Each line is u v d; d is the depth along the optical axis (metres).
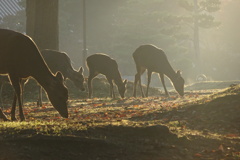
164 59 22.17
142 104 17.31
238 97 12.93
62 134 8.62
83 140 8.38
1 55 11.64
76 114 14.53
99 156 8.13
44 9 27.73
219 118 11.80
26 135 8.53
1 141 8.19
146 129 9.24
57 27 28.16
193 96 20.27
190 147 8.95
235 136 10.26
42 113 15.48
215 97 13.28
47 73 11.75
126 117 13.18
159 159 8.10
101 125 9.45
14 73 11.70
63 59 20.28
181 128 10.73
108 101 20.34
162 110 13.39
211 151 8.73
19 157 7.72
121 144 8.60
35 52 11.76
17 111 16.84
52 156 7.96
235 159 8.40
